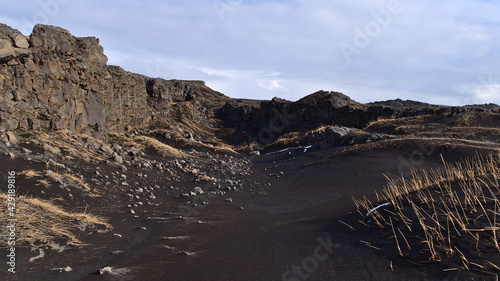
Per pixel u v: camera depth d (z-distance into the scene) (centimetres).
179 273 372
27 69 1037
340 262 376
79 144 1159
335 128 2225
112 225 582
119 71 2089
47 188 685
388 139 1728
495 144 1247
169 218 664
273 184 1232
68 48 1262
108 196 782
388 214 487
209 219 669
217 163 1759
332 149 1903
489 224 358
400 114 3008
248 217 693
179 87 4572
